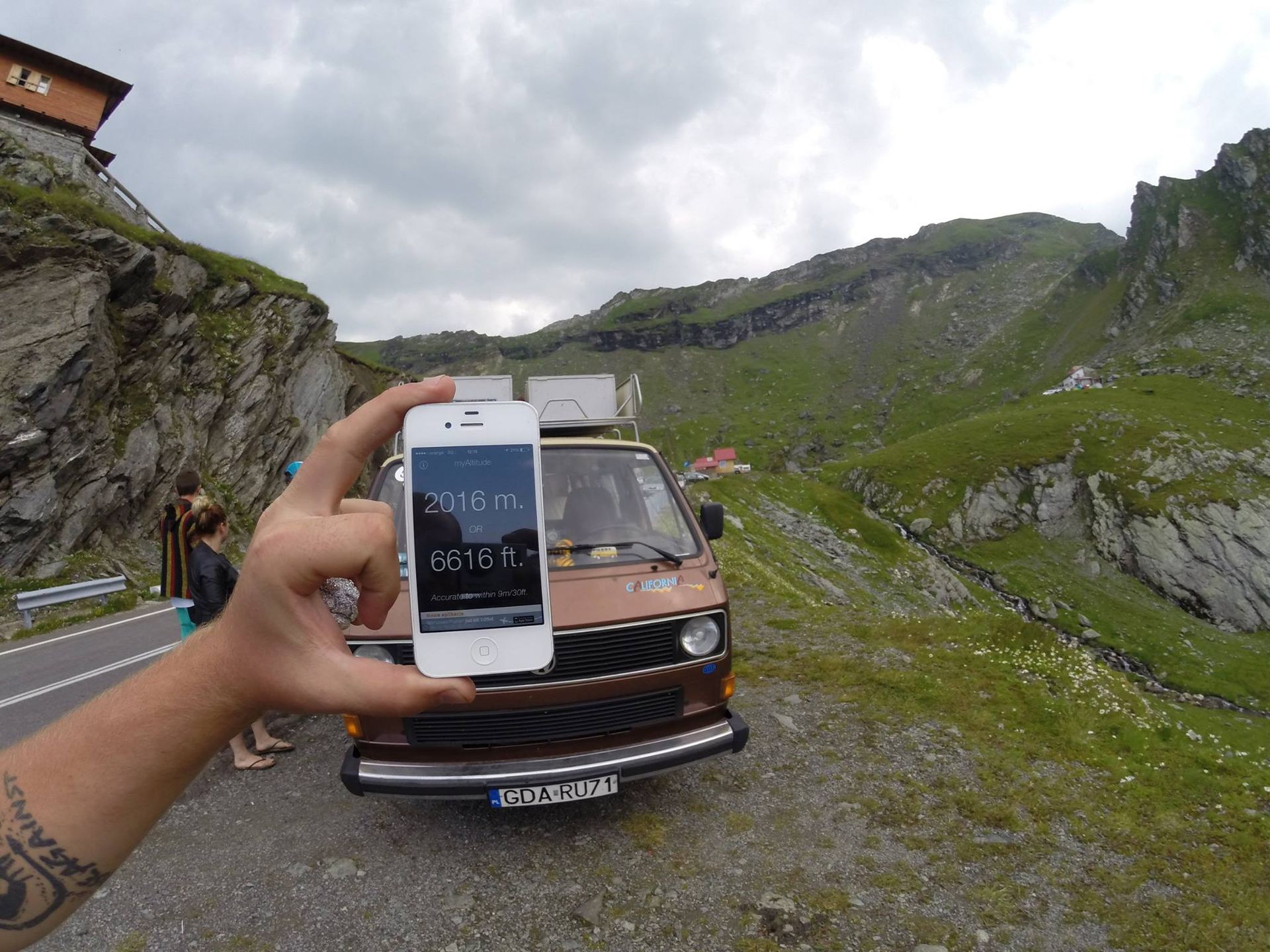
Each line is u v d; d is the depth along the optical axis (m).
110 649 12.45
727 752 4.53
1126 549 94.38
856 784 5.45
